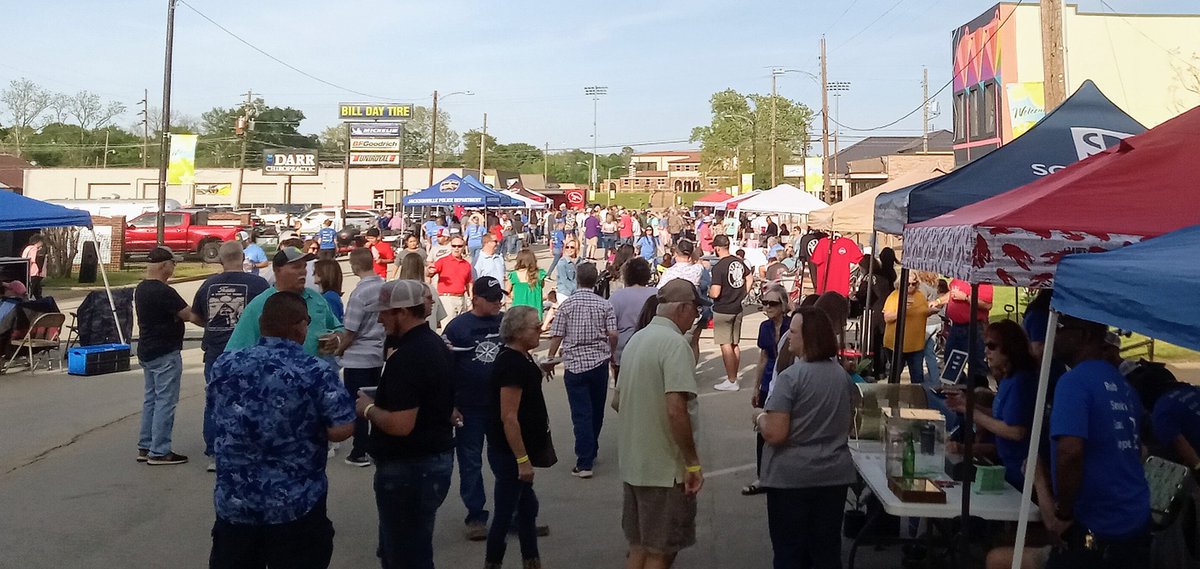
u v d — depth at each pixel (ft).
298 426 13.76
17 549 20.98
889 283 36.70
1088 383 14.21
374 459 16.31
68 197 230.89
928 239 18.13
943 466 17.88
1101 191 15.66
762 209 67.00
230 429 13.66
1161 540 15.23
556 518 23.62
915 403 20.31
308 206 205.16
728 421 34.65
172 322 28.27
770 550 21.24
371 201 234.79
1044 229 14.90
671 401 16.03
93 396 39.52
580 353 27.07
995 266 14.98
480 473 21.99
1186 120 17.02
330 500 24.98
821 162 139.64
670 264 62.28
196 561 20.34
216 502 13.89
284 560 13.88
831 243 44.88
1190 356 42.32
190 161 93.97
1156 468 16.02
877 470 17.88
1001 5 87.71
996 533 17.38
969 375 15.49
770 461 16.20
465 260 48.83
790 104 271.08
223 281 26.86
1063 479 14.10
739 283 39.99
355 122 238.68
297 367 13.84
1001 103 87.51
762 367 25.67
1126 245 14.30
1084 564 14.16
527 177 300.40
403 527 16.07
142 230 123.03
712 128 295.07
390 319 16.02
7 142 319.27
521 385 18.49
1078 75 86.79
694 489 16.28
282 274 22.48
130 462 28.78
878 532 19.34
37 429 33.35
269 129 390.63
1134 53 86.69
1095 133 24.73
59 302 72.84
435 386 15.92
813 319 16.12
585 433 27.20
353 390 26.03
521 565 20.03
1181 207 15.37
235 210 184.24
